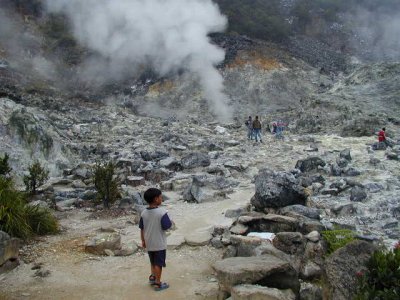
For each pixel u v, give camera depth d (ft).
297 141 86.28
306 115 118.11
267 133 108.06
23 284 21.47
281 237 22.21
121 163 55.83
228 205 37.68
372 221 29.94
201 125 124.57
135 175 51.29
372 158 54.65
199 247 26.81
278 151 70.49
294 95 159.12
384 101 118.62
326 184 41.86
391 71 131.64
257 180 33.76
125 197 37.88
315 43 218.79
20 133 51.88
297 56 190.70
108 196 37.06
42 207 32.91
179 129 105.09
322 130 109.09
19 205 27.94
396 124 103.19
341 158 55.26
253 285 17.95
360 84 132.67
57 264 23.98
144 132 98.99
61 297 19.99
